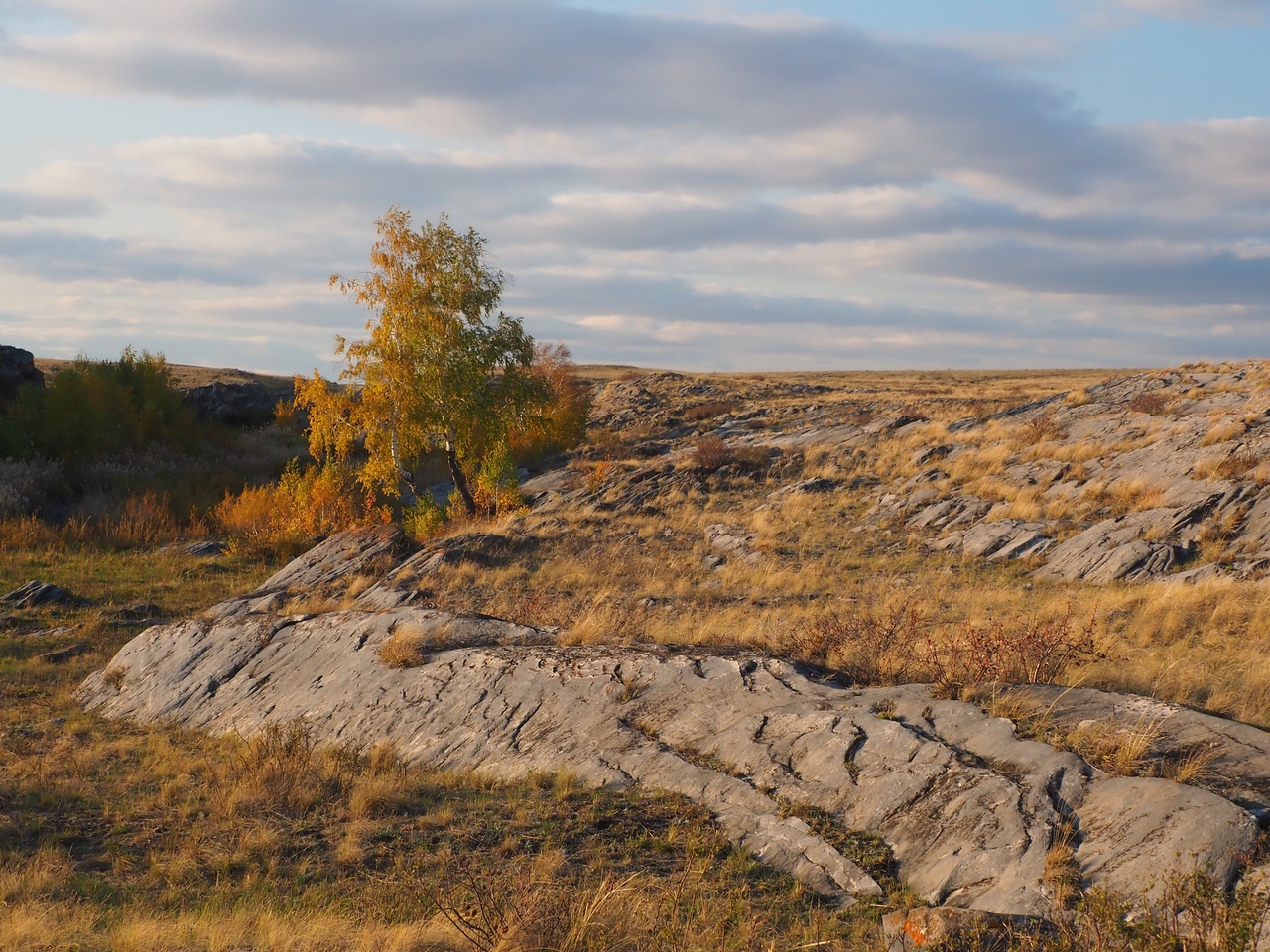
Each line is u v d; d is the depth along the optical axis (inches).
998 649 381.1
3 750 439.2
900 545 938.1
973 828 248.7
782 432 1752.0
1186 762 251.4
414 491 1305.4
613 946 203.0
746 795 302.5
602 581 847.1
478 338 1295.5
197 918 231.5
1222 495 798.5
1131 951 170.9
